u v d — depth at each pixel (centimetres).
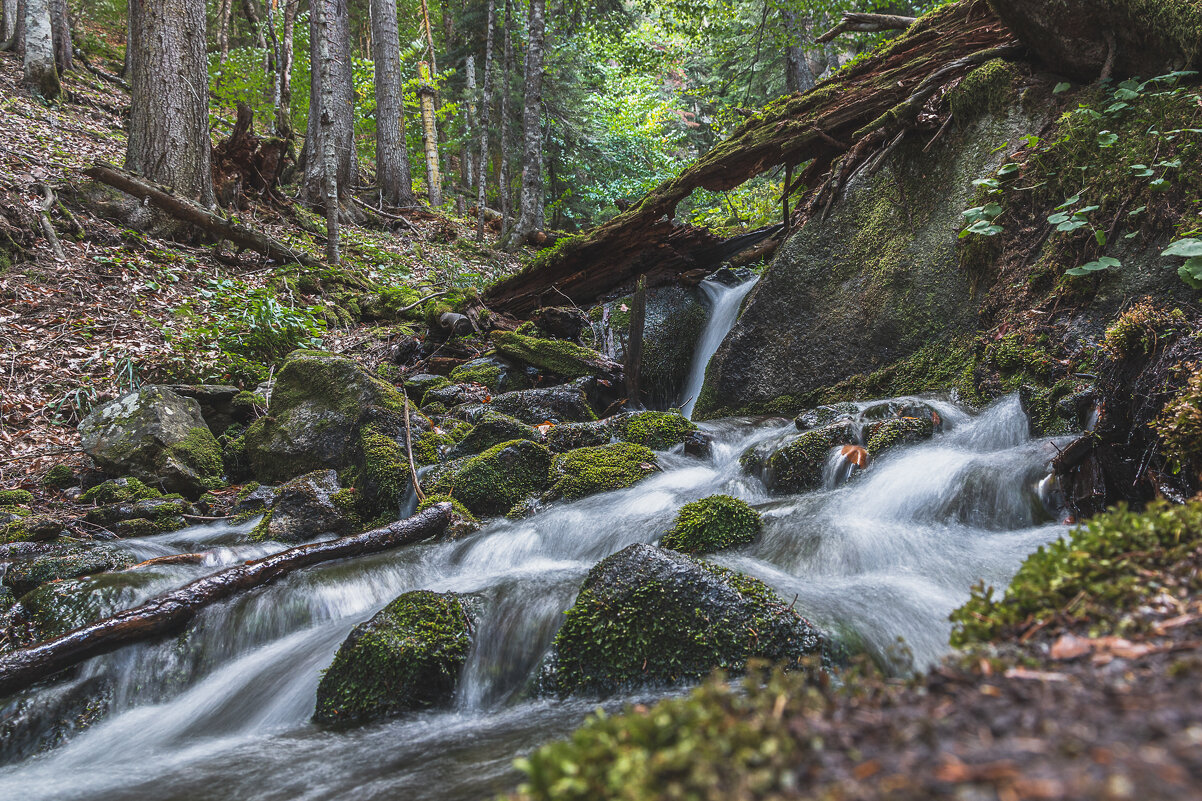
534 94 1595
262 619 368
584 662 274
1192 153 429
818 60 2156
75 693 324
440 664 291
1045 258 486
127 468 575
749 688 114
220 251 1059
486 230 1917
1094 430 354
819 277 646
